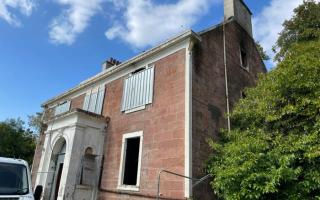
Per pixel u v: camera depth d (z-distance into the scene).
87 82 15.82
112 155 11.95
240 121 10.64
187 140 9.00
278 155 7.52
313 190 7.26
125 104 12.37
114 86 13.83
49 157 13.56
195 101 9.91
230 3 14.73
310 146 7.22
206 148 9.71
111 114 13.15
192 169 8.78
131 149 11.80
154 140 10.20
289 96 8.55
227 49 12.90
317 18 13.04
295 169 7.20
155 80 11.30
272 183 6.69
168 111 10.13
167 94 10.47
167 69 10.95
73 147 11.68
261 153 7.57
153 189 9.44
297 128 8.30
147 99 11.20
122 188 10.66
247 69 14.15
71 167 11.38
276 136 8.40
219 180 7.83
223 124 11.05
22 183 6.03
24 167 6.45
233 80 12.65
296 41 12.95
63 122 13.14
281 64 9.04
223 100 11.57
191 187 8.45
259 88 10.09
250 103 9.96
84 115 12.34
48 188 13.09
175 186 8.76
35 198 5.96
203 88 10.55
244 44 14.58
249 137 8.77
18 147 27.50
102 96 14.30
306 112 7.95
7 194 5.55
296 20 13.69
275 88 8.73
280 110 8.53
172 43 10.92
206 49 11.37
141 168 10.22
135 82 12.33
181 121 9.51
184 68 10.23
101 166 12.25
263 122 9.44
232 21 13.97
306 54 8.95
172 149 9.38
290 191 7.16
